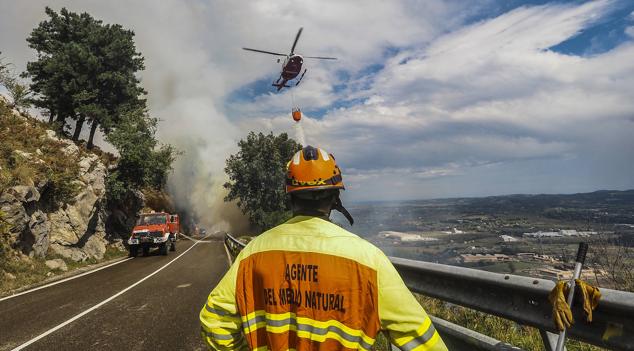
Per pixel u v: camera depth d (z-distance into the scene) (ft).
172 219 88.33
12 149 59.36
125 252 87.92
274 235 4.58
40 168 62.13
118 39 114.52
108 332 20.33
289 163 4.75
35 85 109.40
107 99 115.03
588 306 5.17
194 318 22.58
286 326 4.18
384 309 3.93
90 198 73.00
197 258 65.21
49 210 63.62
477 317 12.66
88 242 73.51
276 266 4.32
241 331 4.69
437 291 9.86
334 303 3.99
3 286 38.19
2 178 50.01
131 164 102.37
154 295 30.78
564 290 5.41
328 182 4.47
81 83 106.93
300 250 4.26
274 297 4.24
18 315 25.54
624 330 5.00
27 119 82.84
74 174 70.74
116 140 100.89
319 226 4.38
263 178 178.09
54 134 82.23
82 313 25.16
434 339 3.90
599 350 9.01
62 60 107.45
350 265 4.02
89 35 112.06
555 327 5.61
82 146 107.24
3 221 45.80
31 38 110.93
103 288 35.76
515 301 7.14
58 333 20.48
